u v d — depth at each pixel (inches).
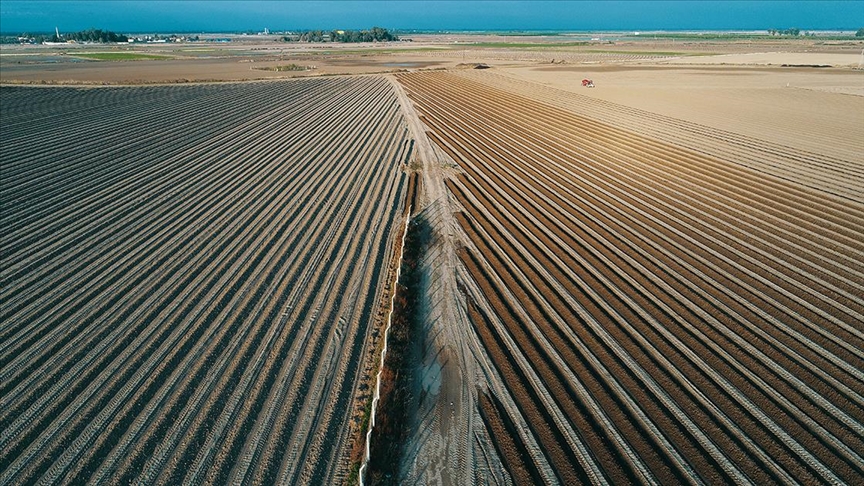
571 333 543.8
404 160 1148.5
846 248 718.5
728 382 472.4
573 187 978.7
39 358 498.0
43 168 1058.7
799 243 736.3
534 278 653.9
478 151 1221.7
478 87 2186.3
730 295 611.5
